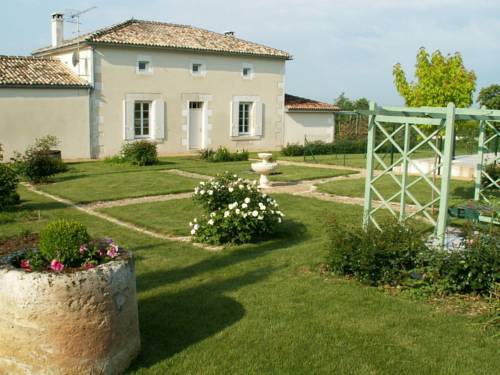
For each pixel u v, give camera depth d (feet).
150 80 78.02
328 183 49.08
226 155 73.26
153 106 79.00
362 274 19.92
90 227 31.17
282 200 38.78
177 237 28.84
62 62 78.38
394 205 37.70
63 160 71.00
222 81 85.76
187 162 70.85
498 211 22.91
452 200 39.40
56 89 69.46
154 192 43.06
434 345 14.70
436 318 16.53
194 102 84.17
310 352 14.29
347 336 15.24
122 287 13.11
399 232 20.13
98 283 12.46
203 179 52.49
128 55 75.41
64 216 34.58
